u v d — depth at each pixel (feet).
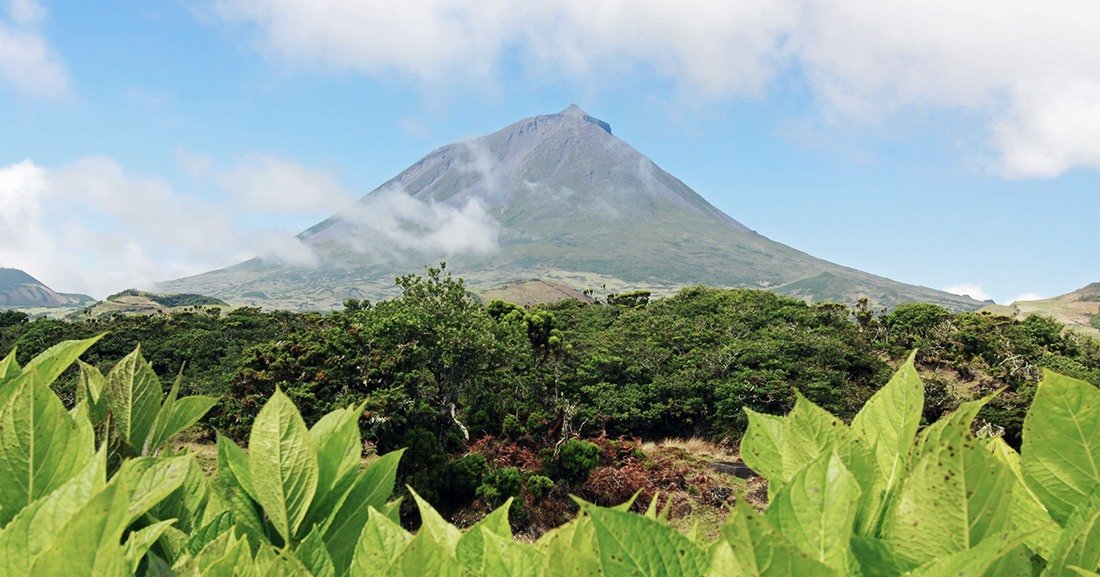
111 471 5.93
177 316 196.95
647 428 124.77
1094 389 3.84
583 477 83.15
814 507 3.49
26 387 4.74
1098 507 3.32
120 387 6.61
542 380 124.77
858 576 3.51
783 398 119.65
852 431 4.36
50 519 3.90
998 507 3.34
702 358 137.49
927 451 3.92
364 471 6.14
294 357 96.12
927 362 150.71
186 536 5.60
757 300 208.95
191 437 93.09
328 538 5.92
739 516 2.69
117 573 3.46
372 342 93.35
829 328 165.27
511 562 4.12
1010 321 183.73
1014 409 101.76
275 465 5.73
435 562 4.24
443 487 77.71
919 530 3.45
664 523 3.79
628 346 150.82
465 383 104.01
